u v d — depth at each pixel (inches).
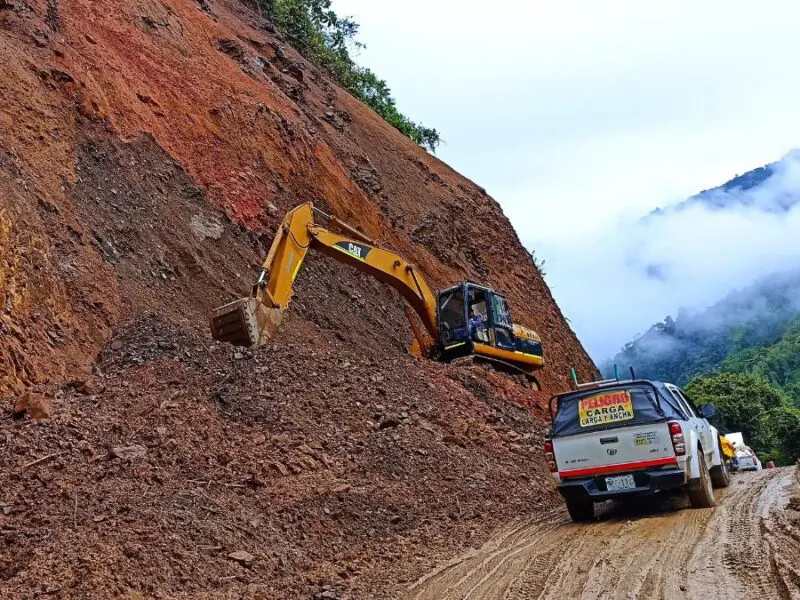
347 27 1865.2
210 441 358.9
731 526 290.8
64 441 324.5
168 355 444.1
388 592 248.1
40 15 708.0
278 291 530.0
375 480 369.4
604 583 233.0
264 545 284.8
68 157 594.2
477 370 636.7
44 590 222.8
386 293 860.0
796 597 190.9
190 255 628.4
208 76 888.3
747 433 1866.4
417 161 1291.8
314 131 1006.4
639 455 335.6
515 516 368.8
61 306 453.4
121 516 274.7
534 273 1326.3
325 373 468.8
